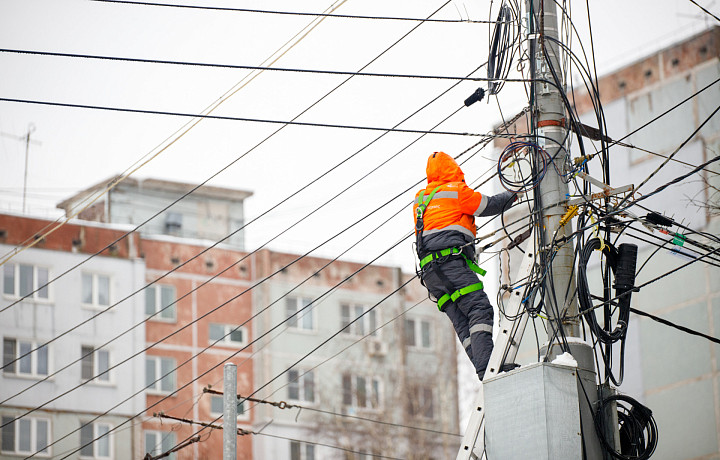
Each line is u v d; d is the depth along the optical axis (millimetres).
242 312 77125
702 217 49156
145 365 73938
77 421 71500
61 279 73750
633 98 55844
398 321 78500
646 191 52375
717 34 54531
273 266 78250
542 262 15484
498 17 17641
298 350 76500
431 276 15633
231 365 19922
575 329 15336
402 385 76000
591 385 14938
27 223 74062
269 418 73438
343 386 75688
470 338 15469
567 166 16062
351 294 78875
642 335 50688
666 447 49156
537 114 16234
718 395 47469
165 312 75562
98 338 73500
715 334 48656
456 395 76562
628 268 16078
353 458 72250
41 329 72562
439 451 73812
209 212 81938
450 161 16031
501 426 14453
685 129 53312
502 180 16031
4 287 72500
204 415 73812
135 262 75750
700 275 49188
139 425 72312
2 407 70312
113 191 79938
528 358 47750
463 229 15703
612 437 14922
